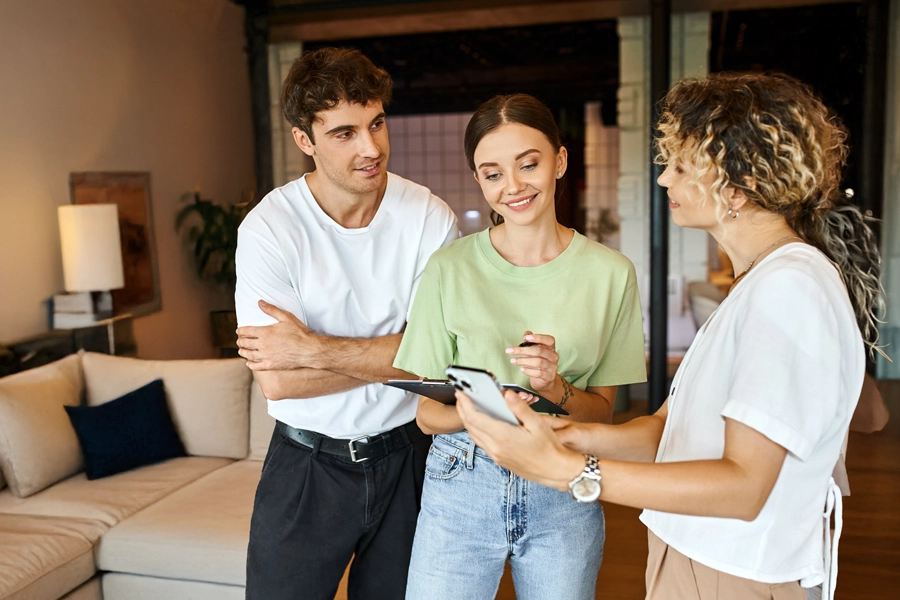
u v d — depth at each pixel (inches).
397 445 72.6
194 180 226.7
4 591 91.7
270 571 72.2
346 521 71.7
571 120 458.3
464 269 63.8
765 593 44.8
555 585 62.2
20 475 118.2
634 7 223.8
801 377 39.4
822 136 42.7
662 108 46.5
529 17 233.8
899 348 231.0
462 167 466.3
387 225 72.7
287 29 249.8
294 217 71.1
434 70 393.1
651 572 51.1
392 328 75.5
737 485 39.0
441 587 62.8
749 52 335.6
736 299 43.8
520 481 60.7
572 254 63.4
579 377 64.9
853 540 131.4
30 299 163.3
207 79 233.8
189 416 136.3
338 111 64.6
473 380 39.0
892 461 169.9
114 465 126.9
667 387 205.6
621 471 40.6
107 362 140.9
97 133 184.2
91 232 163.6
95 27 183.5
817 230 45.4
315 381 68.7
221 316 228.8
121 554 105.9
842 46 229.6
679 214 46.6
